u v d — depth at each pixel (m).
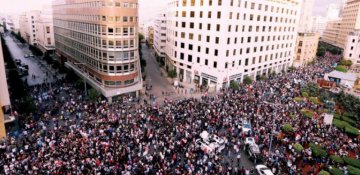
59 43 83.81
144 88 62.66
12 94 49.41
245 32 64.81
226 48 60.09
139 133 34.84
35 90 53.69
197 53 66.12
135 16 51.50
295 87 61.69
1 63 36.81
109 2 47.50
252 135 36.44
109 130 35.34
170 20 78.31
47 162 27.47
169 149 31.78
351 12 155.12
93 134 34.28
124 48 51.06
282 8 77.31
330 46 164.88
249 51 68.06
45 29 99.31
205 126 38.38
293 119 41.94
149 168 27.81
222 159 31.98
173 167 29.20
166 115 41.62
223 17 57.97
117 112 43.31
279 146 34.78
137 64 55.78
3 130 33.94
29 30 125.56
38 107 43.72
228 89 60.28
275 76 75.88
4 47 98.88
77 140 32.12
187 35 68.38
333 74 70.31
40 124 37.38
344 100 49.91
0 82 37.25
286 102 50.16
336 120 43.25
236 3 59.25
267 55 76.38
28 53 108.38
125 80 52.97
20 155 28.86
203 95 57.88
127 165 27.86
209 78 63.88
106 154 29.59
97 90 51.62
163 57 96.88
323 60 114.00
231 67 62.97
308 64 101.06
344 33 163.50
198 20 64.19
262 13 69.19
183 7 68.19
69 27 69.69
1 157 28.64
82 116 41.31
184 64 71.19
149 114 42.88
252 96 53.31
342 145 35.19
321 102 53.22
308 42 100.06
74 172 26.14
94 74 56.66
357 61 107.94
